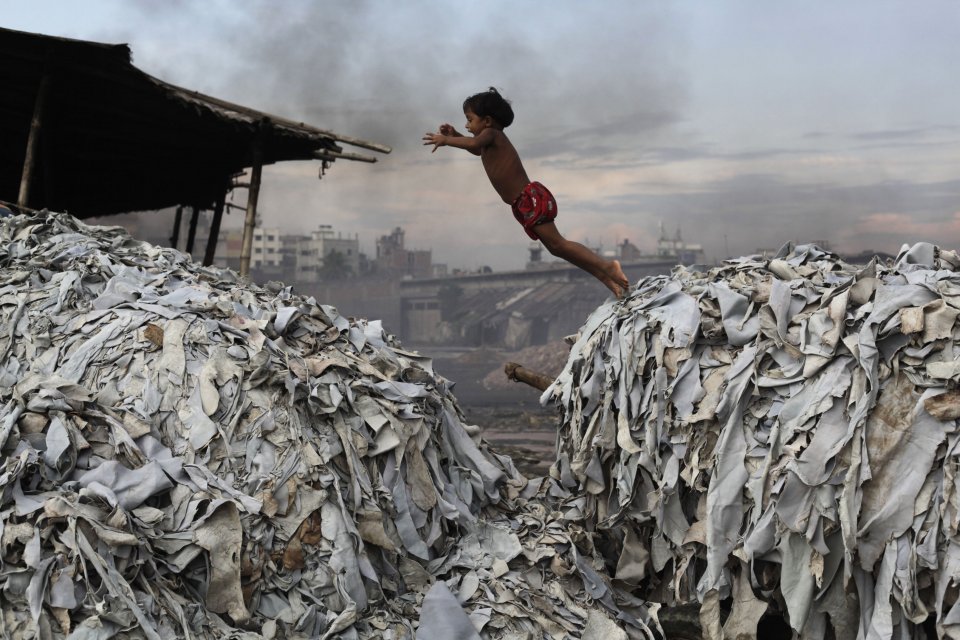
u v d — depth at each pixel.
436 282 96.06
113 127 9.34
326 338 2.90
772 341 2.47
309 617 2.14
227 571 2.08
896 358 2.24
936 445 2.15
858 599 2.24
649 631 2.53
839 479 2.22
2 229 3.14
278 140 9.70
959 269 2.60
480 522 2.75
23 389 2.26
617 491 2.84
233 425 2.33
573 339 3.24
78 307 2.65
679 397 2.58
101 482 2.09
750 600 2.38
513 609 2.40
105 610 1.83
